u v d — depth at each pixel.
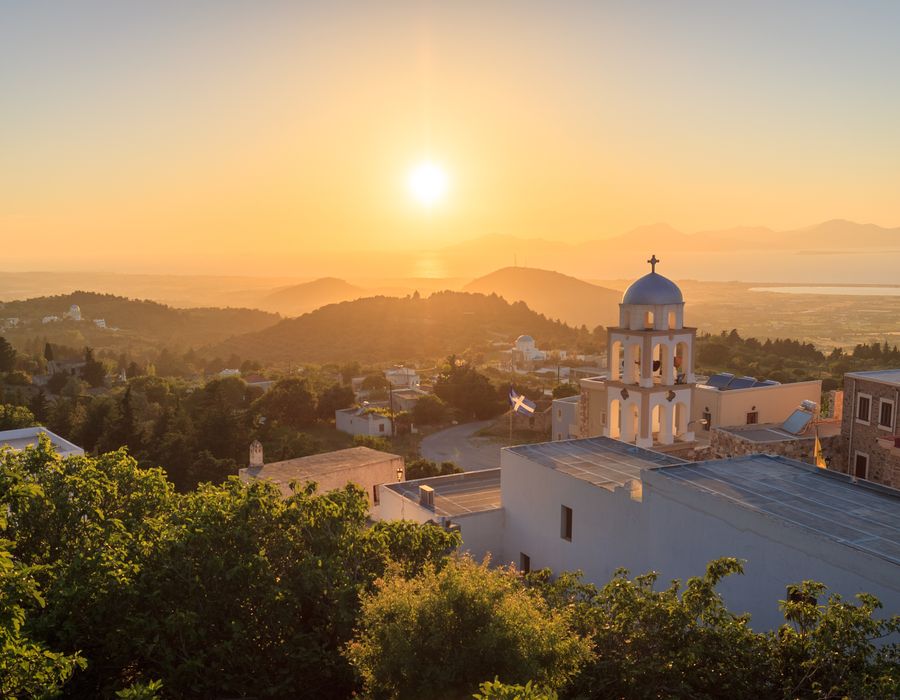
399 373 164.25
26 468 24.19
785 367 139.88
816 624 17.17
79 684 20.19
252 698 20.08
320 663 20.78
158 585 20.22
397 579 18.06
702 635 16.72
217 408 82.19
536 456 34.03
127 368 198.88
